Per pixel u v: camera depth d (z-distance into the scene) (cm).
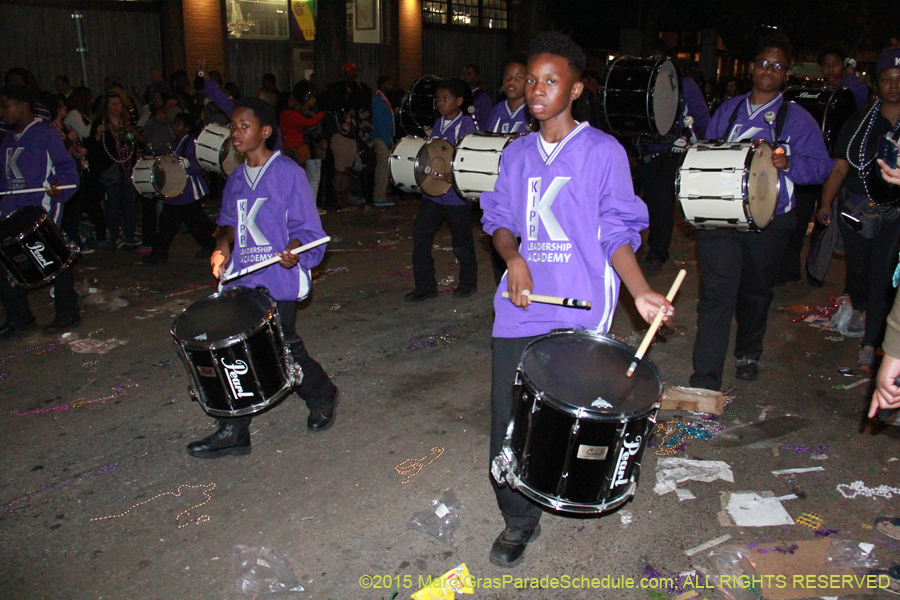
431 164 573
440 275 700
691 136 678
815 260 554
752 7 2188
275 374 321
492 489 342
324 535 309
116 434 397
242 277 357
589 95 800
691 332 539
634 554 296
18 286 485
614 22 1809
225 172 722
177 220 737
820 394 436
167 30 1445
